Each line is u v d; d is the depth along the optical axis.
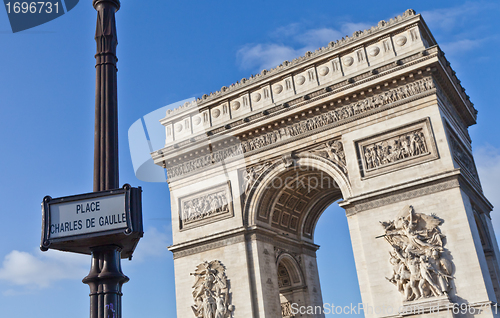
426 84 64.44
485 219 69.81
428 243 58.59
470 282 55.62
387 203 62.59
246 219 72.50
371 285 60.62
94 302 11.82
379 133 65.81
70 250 12.27
